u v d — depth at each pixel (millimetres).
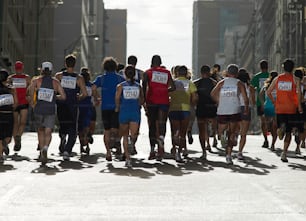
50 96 14922
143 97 14828
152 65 15539
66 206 9078
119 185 11242
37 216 8297
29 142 23219
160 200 9625
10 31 53500
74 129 16000
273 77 19500
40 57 76250
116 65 15938
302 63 63094
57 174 12906
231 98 15234
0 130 15555
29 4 68750
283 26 80188
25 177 12391
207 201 9539
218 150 19109
